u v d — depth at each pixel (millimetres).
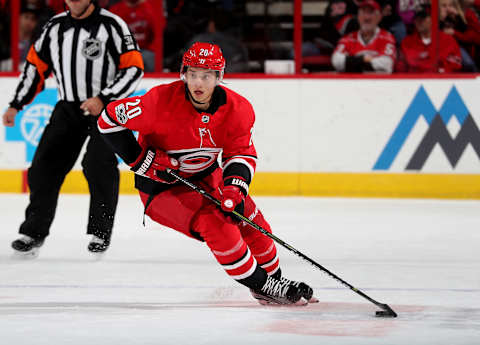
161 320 9500
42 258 14438
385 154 23922
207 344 8336
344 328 9141
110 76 14695
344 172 24000
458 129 23797
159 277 12617
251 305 10461
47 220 14422
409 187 23953
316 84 23906
